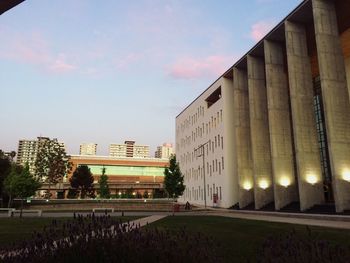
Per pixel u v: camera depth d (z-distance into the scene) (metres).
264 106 47.56
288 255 5.00
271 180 45.44
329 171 41.72
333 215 27.38
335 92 32.28
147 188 130.50
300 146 35.62
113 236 6.13
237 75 52.97
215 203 57.06
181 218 29.66
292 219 27.52
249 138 51.41
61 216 35.03
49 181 104.62
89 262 5.19
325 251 4.93
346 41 39.16
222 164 55.47
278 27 40.25
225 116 55.47
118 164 137.12
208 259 5.52
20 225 22.25
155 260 5.23
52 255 5.42
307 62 38.38
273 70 42.84
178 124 88.50
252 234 15.80
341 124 31.55
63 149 107.12
